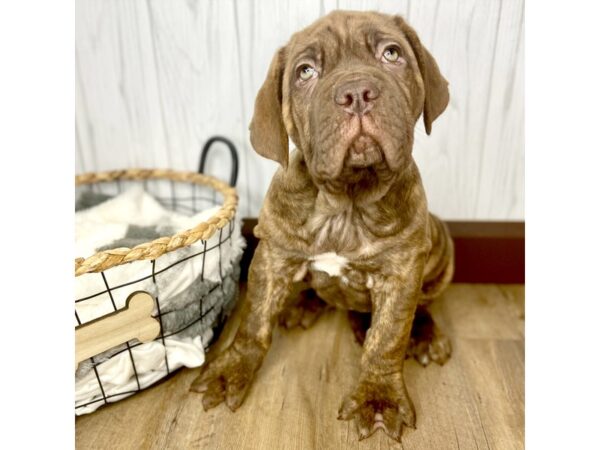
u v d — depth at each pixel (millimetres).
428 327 505
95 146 638
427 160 610
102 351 395
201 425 409
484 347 512
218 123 618
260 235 438
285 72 390
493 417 420
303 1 558
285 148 398
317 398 440
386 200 395
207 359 490
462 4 548
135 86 609
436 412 424
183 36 583
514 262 625
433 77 396
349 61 358
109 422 411
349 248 407
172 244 417
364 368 421
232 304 535
